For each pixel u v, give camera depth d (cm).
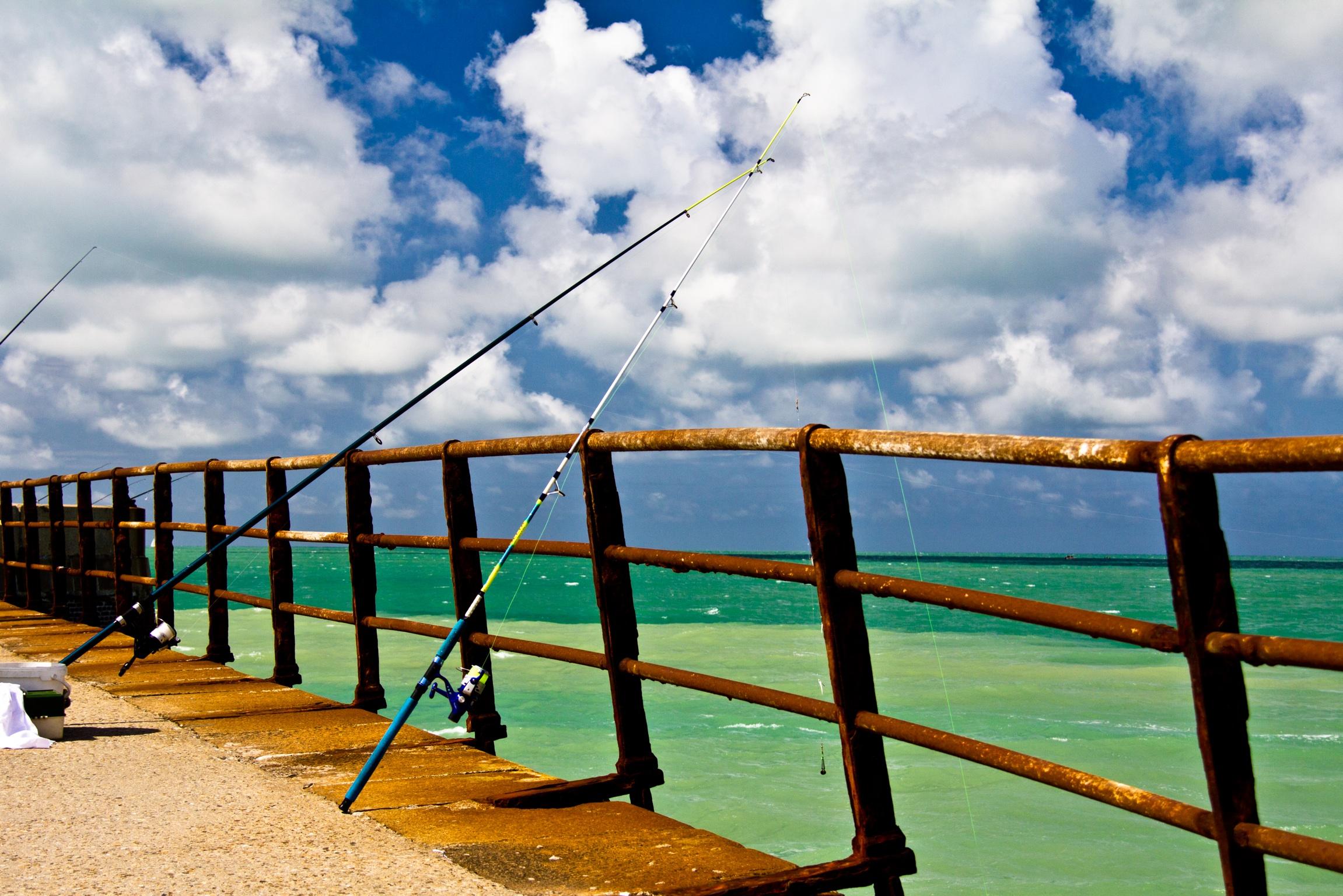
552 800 311
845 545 255
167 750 386
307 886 229
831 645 252
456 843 269
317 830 277
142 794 313
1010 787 1494
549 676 2539
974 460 211
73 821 279
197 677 574
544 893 230
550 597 6062
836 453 249
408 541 448
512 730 1812
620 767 331
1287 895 1095
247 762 368
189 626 3469
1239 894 172
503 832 280
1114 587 7538
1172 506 174
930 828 1285
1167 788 1509
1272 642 162
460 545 412
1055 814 1346
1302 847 161
